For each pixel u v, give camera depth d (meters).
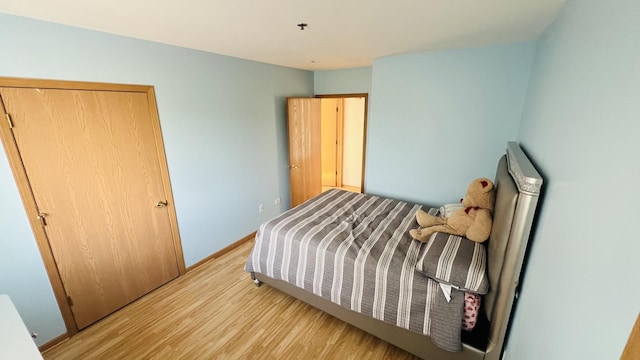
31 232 1.76
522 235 1.20
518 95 2.42
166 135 2.43
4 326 1.07
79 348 1.92
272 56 2.93
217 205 3.05
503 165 1.93
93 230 2.06
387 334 1.79
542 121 1.49
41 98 1.71
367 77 3.90
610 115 0.67
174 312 2.27
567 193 0.90
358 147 5.75
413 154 3.07
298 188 4.14
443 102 2.77
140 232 2.37
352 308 1.86
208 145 2.82
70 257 1.96
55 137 1.80
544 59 1.78
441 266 1.55
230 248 3.31
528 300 1.19
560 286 0.85
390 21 1.69
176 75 2.42
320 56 2.93
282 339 1.99
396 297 1.69
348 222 2.41
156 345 1.95
